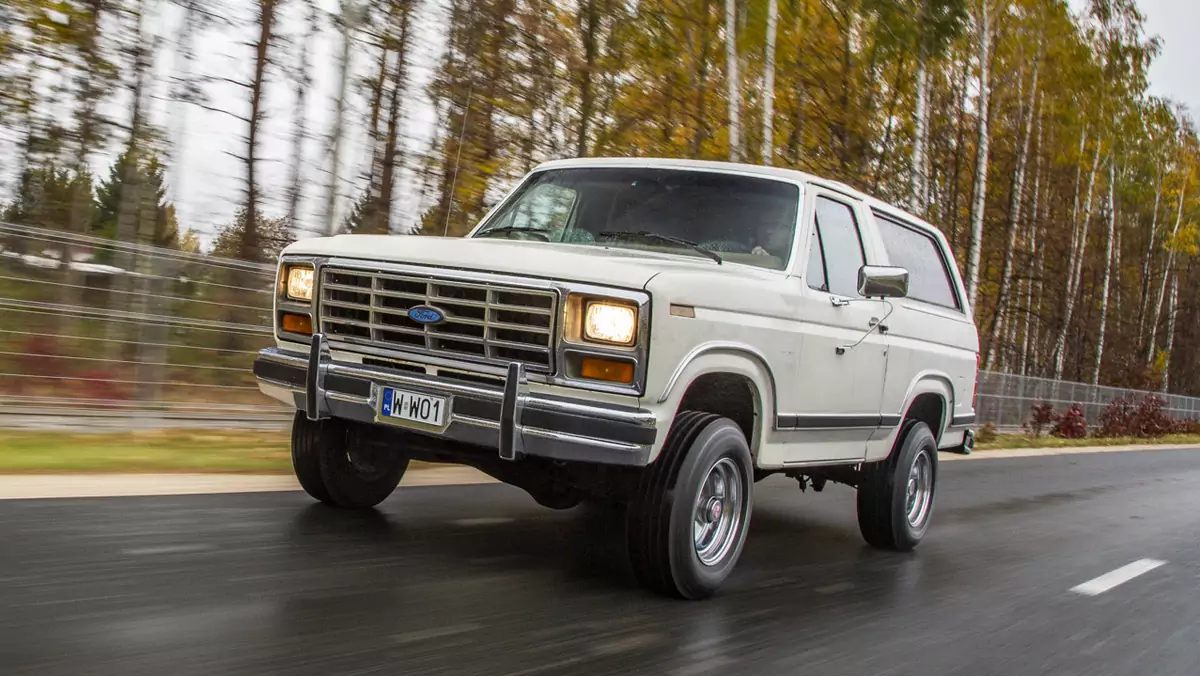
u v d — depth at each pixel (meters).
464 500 5.95
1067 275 35.59
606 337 3.74
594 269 3.84
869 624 4.17
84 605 3.27
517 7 11.58
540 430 3.77
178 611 3.31
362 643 3.19
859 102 20.28
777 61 17.25
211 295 9.16
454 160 11.49
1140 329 43.81
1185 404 34.09
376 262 4.24
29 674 2.65
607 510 6.10
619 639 3.55
